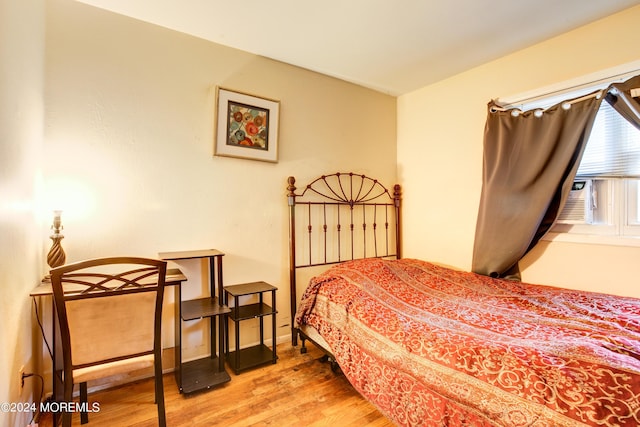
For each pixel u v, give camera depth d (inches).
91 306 53.0
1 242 45.7
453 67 101.9
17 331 53.0
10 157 49.1
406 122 124.8
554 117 79.7
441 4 70.7
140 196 78.2
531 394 37.7
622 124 74.4
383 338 59.6
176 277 73.9
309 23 78.9
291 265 99.7
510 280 88.7
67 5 70.0
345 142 113.9
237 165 92.2
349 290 79.0
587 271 78.4
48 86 67.8
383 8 72.4
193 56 85.2
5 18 47.1
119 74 75.6
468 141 103.8
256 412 65.5
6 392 47.9
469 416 42.0
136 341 56.9
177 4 71.9
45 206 67.9
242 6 72.5
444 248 111.1
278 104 97.5
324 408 66.9
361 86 117.9
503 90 94.7
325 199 109.0
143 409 66.4
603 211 78.2
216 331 89.0
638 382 35.1
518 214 85.6
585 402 34.4
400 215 126.1
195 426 61.1
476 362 44.7
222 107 87.8
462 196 105.5
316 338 84.3
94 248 73.0
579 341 46.8
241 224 93.0
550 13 73.6
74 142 70.7
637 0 68.6
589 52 77.6
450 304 69.5
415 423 48.9
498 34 82.7
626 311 60.0
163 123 81.1
